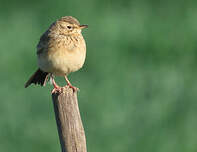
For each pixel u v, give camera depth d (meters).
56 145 14.80
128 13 19.89
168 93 15.91
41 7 20.48
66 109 10.09
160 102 15.57
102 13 19.95
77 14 19.95
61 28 12.04
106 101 15.61
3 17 20.19
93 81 16.58
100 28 19.06
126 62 17.38
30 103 15.81
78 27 12.10
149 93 15.91
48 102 15.80
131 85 16.19
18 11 20.48
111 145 14.64
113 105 15.52
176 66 17.17
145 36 18.58
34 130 15.07
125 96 15.80
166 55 17.84
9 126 15.23
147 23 19.28
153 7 20.30
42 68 12.21
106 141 14.71
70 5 20.33
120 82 16.38
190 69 17.03
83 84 16.47
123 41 18.38
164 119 15.12
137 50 17.98
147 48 18.06
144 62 17.39
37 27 19.38
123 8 20.25
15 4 20.89
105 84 16.30
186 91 16.02
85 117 15.20
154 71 16.86
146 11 20.05
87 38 18.55
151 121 15.07
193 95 15.86
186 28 18.98
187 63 17.36
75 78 16.81
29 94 16.12
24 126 15.17
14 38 18.89
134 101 15.64
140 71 16.86
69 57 11.91
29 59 17.92
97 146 14.63
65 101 10.09
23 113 15.54
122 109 15.41
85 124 15.04
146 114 15.21
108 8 20.22
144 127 14.96
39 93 16.14
